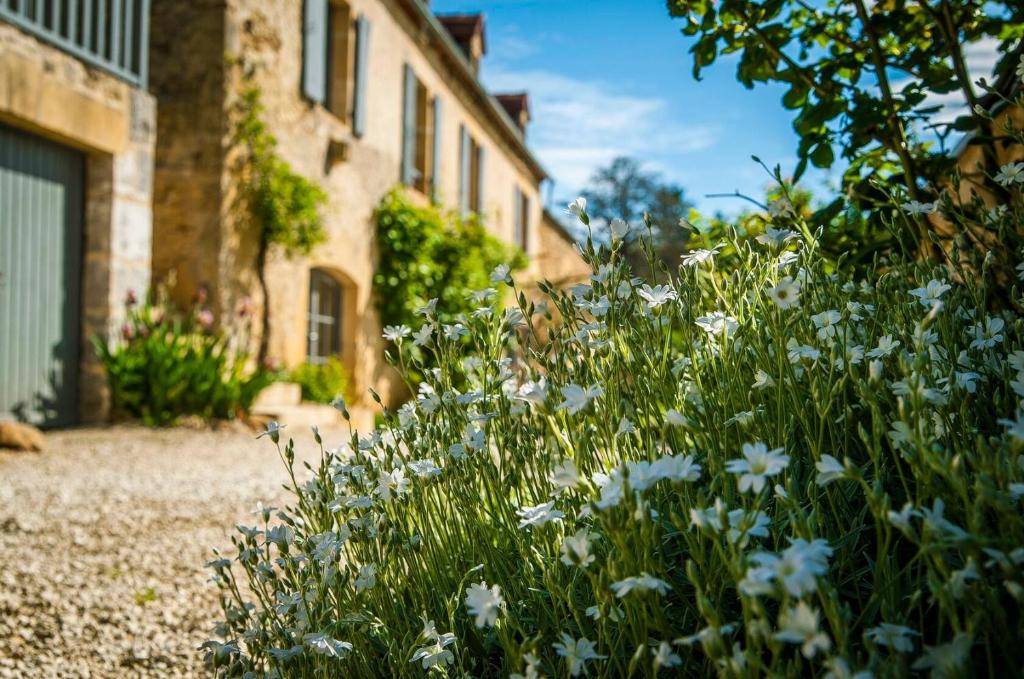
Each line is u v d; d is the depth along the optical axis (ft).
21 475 14.26
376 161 36.24
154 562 9.80
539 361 4.72
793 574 2.53
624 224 4.50
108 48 21.45
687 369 4.53
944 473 2.82
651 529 3.09
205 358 22.24
